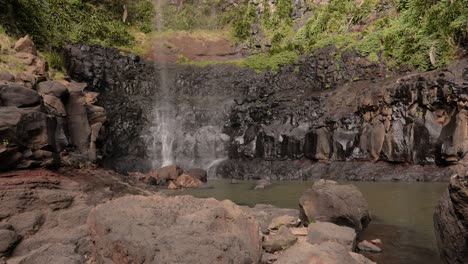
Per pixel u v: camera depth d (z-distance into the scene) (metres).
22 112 8.70
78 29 25.55
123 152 21.91
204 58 30.25
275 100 22.69
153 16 32.25
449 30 17.50
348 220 7.69
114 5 30.28
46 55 15.59
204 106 24.62
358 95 19.39
